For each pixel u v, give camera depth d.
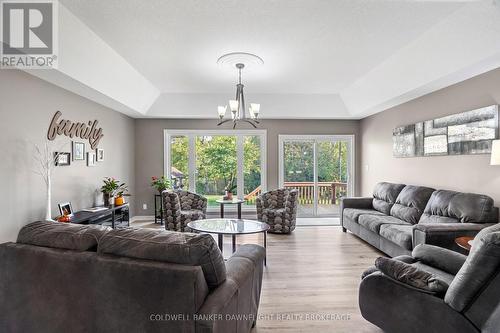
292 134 6.38
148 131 6.20
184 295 1.33
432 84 3.65
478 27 2.54
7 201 2.83
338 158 6.53
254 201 6.39
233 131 6.30
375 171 5.73
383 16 2.66
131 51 3.47
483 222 2.96
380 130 5.53
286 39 3.14
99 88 3.81
